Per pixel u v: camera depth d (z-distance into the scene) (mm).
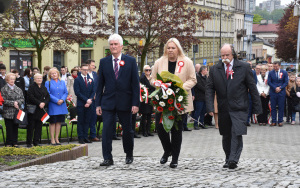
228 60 8773
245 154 11555
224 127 8945
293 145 13531
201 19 33188
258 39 121938
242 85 8836
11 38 25031
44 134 15500
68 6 26797
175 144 8961
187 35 32594
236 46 95062
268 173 8234
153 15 31812
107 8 42281
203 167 9055
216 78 8906
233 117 8766
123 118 9156
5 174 7973
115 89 9062
